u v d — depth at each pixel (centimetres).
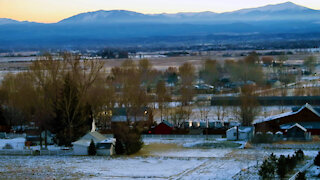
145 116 13450
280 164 6938
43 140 11444
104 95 13925
